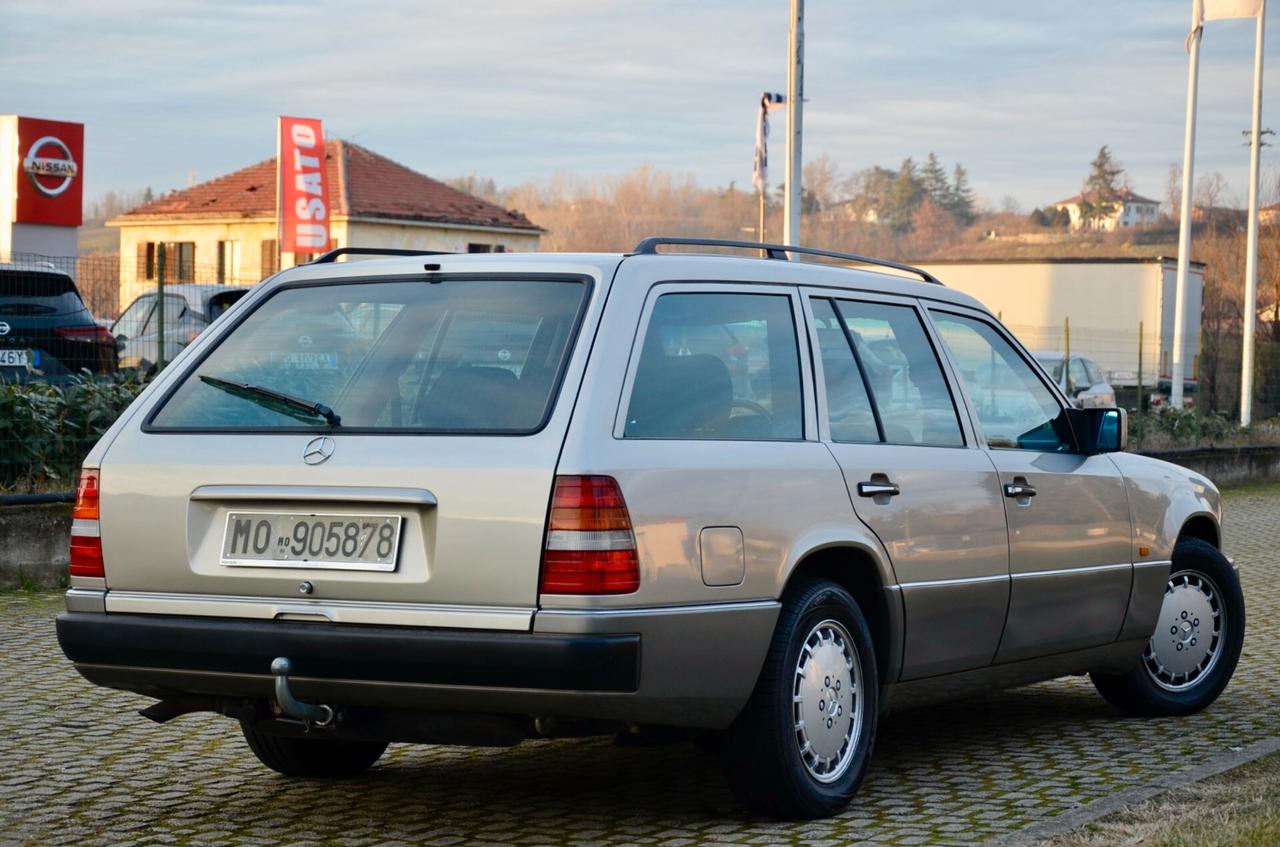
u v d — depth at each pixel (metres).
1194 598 7.62
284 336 5.54
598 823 5.48
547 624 4.75
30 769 6.33
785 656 5.30
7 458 12.31
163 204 59.22
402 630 4.87
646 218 141.62
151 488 5.26
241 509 5.16
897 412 6.09
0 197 31.70
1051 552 6.61
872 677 5.72
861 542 5.65
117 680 5.31
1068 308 40.28
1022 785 6.09
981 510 6.25
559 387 4.99
